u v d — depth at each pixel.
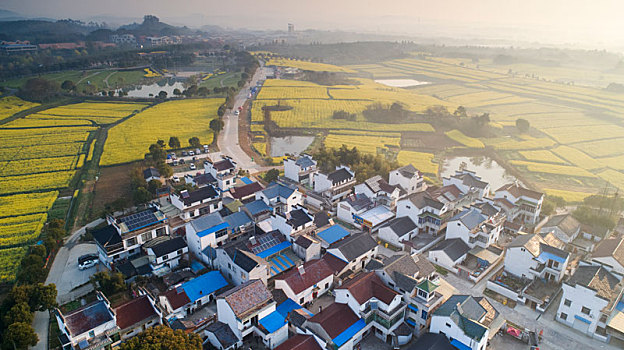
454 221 104.12
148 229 100.00
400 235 106.56
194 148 184.62
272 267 92.44
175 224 108.56
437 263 99.62
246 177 146.50
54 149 183.00
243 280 84.81
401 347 74.88
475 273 92.69
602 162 186.00
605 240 95.94
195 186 130.88
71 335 67.00
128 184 147.12
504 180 166.38
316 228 107.69
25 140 194.12
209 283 85.94
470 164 185.50
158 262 93.44
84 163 167.50
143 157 171.88
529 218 118.94
